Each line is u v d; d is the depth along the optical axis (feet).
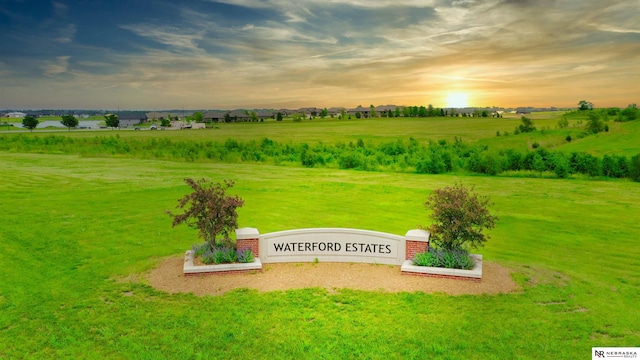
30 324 36.65
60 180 123.44
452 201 48.70
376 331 35.14
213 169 159.22
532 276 48.01
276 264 50.31
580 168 144.36
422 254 48.14
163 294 42.57
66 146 232.73
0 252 56.29
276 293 42.39
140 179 128.06
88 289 44.21
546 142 241.14
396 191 109.40
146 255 55.36
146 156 202.28
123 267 50.57
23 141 249.96
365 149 232.73
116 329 35.76
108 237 64.08
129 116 608.19
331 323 36.47
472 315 37.76
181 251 57.11
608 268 51.75
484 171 153.38
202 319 37.27
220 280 45.68
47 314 38.47
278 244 50.55
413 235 48.78
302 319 37.24
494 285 44.47
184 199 50.65
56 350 32.68
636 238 65.87
